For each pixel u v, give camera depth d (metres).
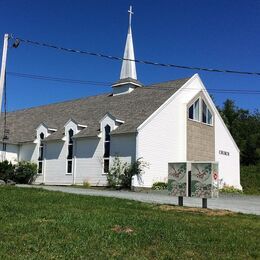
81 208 14.22
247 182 46.38
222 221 12.95
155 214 13.62
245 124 63.81
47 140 37.12
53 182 36.22
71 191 23.12
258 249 9.66
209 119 37.50
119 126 32.22
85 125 35.53
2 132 43.25
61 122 39.47
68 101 45.84
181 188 16.31
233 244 9.92
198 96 36.22
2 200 15.21
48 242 9.29
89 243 9.37
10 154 39.91
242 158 58.00
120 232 10.45
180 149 33.97
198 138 35.69
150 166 31.06
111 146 31.94
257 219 13.73
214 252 9.26
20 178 36.69
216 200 21.41
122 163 31.00
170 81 37.19
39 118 44.09
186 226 11.59
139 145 30.34
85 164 33.81
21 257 8.19
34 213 12.48
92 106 40.12
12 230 10.27
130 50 39.72
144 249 9.21
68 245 9.12
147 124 31.14
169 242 9.78
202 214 14.30
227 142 39.34
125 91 39.22
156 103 33.25
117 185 30.66
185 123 34.47
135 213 13.61
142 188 30.00
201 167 15.91
